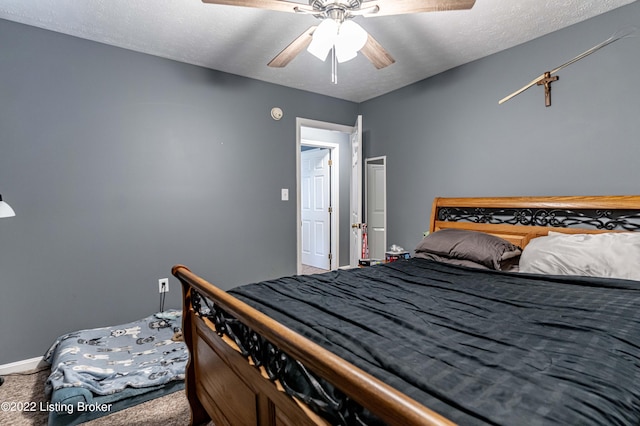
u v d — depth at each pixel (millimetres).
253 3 1522
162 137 2852
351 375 638
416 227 3455
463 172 3008
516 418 657
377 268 2268
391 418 542
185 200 2980
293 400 909
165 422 1744
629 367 880
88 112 2527
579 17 2219
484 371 860
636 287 1518
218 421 1431
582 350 972
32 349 2352
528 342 1047
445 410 693
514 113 2635
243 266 3332
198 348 1665
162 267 2877
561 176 2379
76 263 2502
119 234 2674
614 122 2129
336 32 1602
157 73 2812
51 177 2400
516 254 2293
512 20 2250
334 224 5020
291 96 3602
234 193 3260
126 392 1849
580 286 1665
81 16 2191
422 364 896
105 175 2605
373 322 1227
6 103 2246
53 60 2391
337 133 5004
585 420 657
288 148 3605
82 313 2529
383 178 3832
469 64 2928
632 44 2053
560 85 2367
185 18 2221
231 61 2916
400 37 2475
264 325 933
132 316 2740
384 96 3787
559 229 2275
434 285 1802
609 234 1919
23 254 2314
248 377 1157
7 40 2242
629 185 2074
